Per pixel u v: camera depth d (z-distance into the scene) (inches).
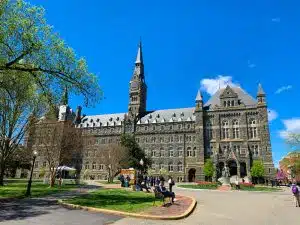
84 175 4547.2
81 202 931.3
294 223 695.1
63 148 2122.3
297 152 2763.3
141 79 5265.8
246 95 4023.1
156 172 4313.5
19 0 965.8
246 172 3538.4
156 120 4692.4
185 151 4293.8
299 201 1066.7
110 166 3361.2
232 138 3794.3
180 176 4188.0
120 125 4874.5
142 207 836.6
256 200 1296.8
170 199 1083.9
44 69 1032.8
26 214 719.7
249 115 3816.4
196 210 878.4
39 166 4370.1
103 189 1708.9
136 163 3454.7
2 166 1761.8
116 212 741.9
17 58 967.0
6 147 1659.7
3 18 929.5
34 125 1760.6
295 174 3304.6
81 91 1113.4
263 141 3607.3
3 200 1030.4
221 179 2790.4
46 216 690.8
